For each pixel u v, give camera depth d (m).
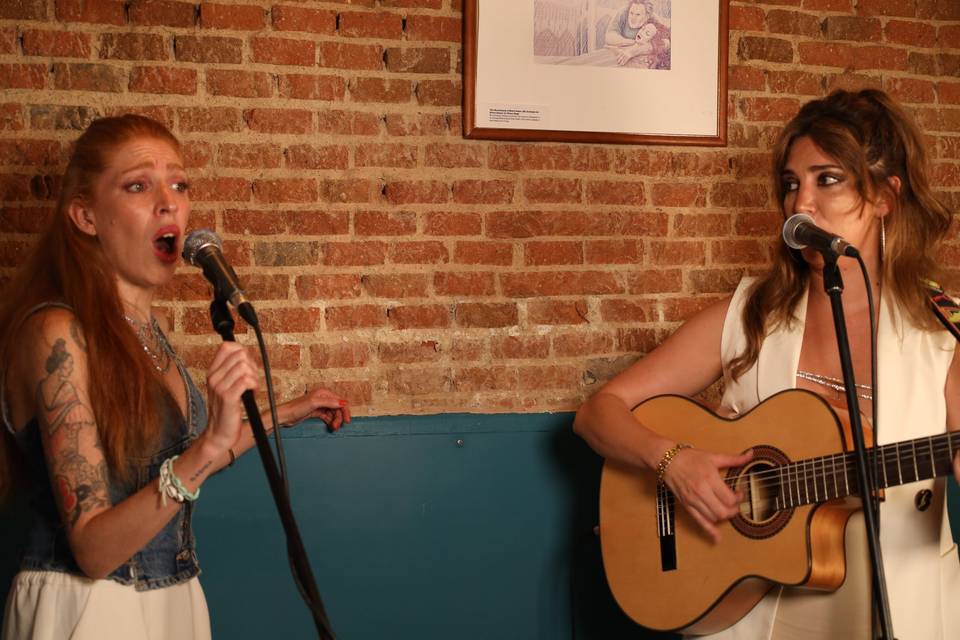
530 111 2.84
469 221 2.85
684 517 2.23
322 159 2.76
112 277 1.98
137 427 1.88
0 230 2.60
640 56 2.90
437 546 2.82
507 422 2.85
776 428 2.09
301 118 2.75
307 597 1.55
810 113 2.11
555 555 2.88
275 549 2.72
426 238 2.82
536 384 2.90
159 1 2.67
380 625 2.78
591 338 2.93
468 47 2.79
